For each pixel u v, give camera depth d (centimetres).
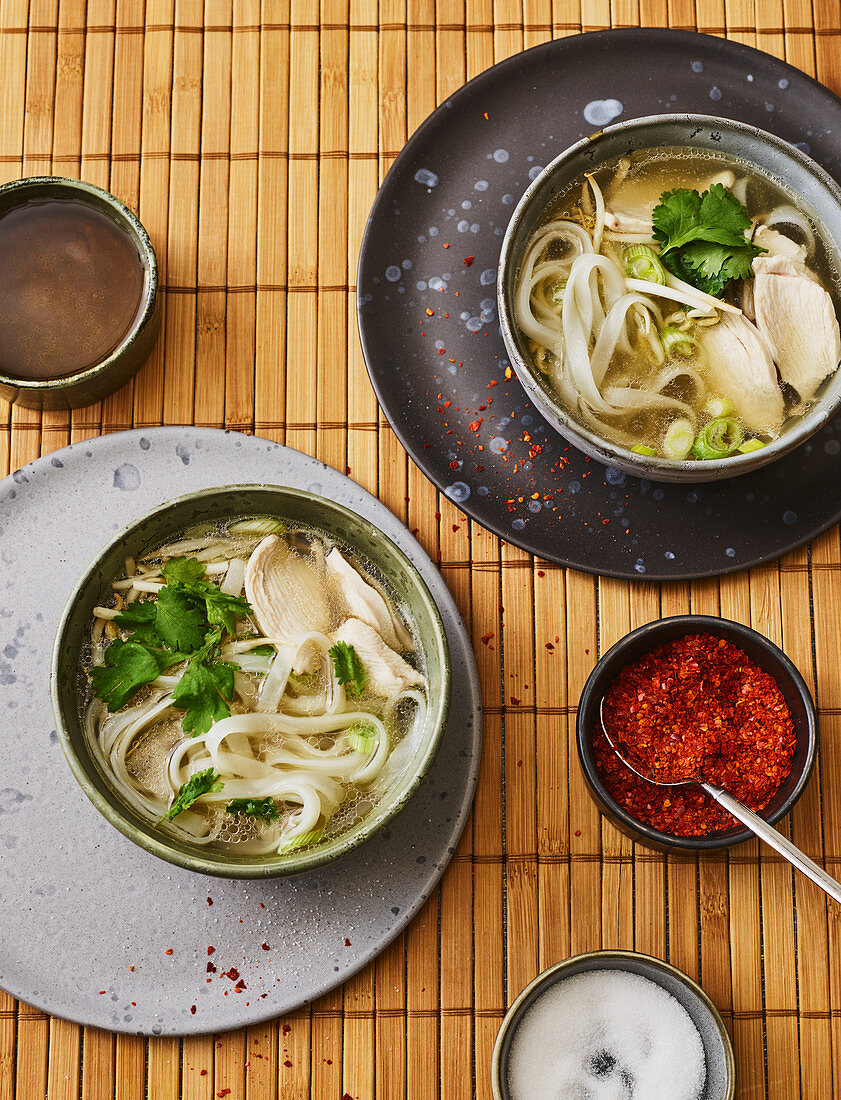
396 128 78
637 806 73
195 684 69
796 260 73
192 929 73
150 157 78
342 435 77
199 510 72
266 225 78
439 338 76
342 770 70
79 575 75
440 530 76
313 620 72
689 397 73
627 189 74
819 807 75
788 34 79
